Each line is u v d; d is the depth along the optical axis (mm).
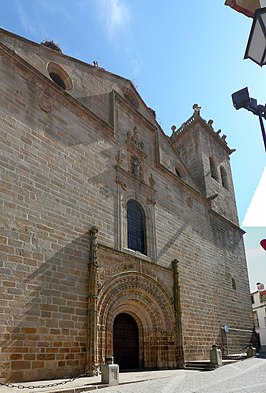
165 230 22797
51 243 14656
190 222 25938
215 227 29250
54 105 17562
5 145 14297
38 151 15672
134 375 14945
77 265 15461
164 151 26453
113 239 18172
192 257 24547
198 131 33844
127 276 17844
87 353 14273
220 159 35656
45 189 15312
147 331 19031
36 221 14367
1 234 12859
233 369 17297
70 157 17344
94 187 18156
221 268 27812
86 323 14812
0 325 11836
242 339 26844
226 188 34625
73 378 13008
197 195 28250
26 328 12555
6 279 12484
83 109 19250
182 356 19203
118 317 18547
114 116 21906
